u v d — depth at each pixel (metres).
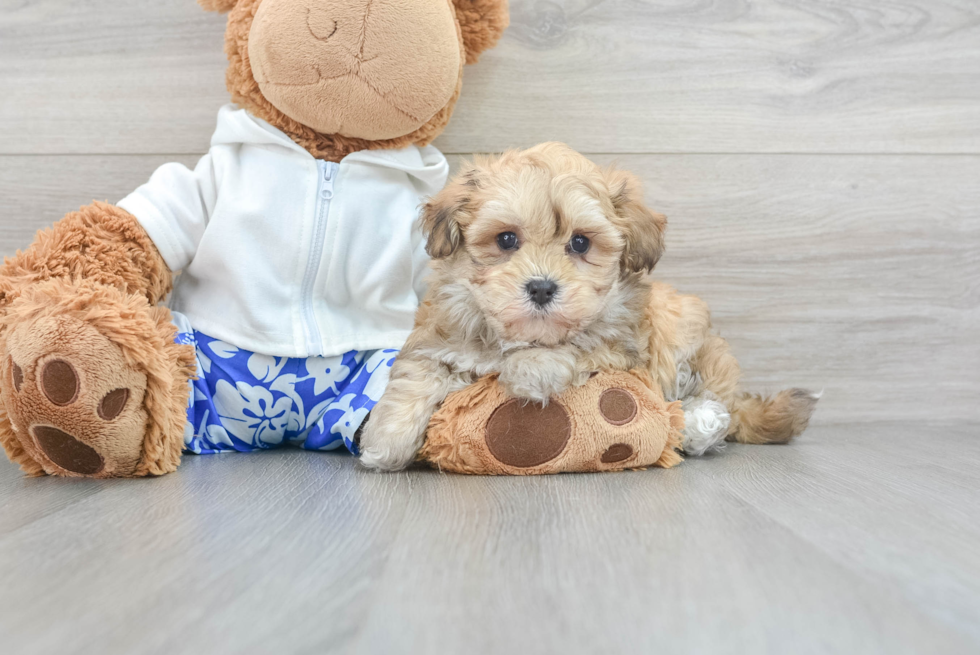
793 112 0.66
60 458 0.48
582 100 0.65
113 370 0.47
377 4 0.53
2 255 0.64
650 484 0.47
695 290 0.67
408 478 0.48
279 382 0.56
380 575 0.34
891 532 0.39
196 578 0.34
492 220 0.48
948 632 0.30
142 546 0.37
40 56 0.63
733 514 0.41
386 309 0.57
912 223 0.67
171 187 0.56
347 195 0.57
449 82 0.56
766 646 0.28
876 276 0.67
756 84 0.66
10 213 0.64
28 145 0.63
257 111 0.57
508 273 0.47
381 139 0.58
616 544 0.37
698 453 0.55
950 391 0.68
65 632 0.29
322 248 0.56
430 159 0.60
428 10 0.54
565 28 0.65
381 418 0.50
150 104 0.64
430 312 0.52
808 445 0.60
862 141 0.66
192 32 0.63
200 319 0.56
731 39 0.65
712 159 0.66
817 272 0.67
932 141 0.67
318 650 0.28
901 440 0.61
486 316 0.49
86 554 0.36
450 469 0.49
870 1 0.66
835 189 0.67
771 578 0.34
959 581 0.34
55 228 0.52
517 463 0.49
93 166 0.64
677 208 0.66
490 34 0.59
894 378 0.68
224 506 0.42
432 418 0.49
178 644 0.28
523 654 0.28
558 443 0.49
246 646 0.28
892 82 0.66
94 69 0.63
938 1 0.66
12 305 0.48
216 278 0.56
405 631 0.30
